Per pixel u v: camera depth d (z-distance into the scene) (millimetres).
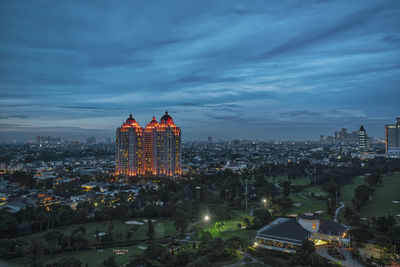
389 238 164125
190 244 172875
